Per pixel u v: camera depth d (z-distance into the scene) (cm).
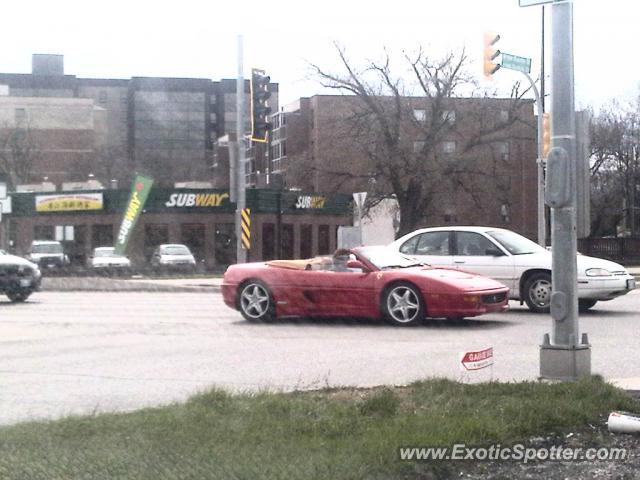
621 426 613
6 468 546
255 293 1464
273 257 4719
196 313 1695
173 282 3158
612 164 6341
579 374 762
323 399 730
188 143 11100
